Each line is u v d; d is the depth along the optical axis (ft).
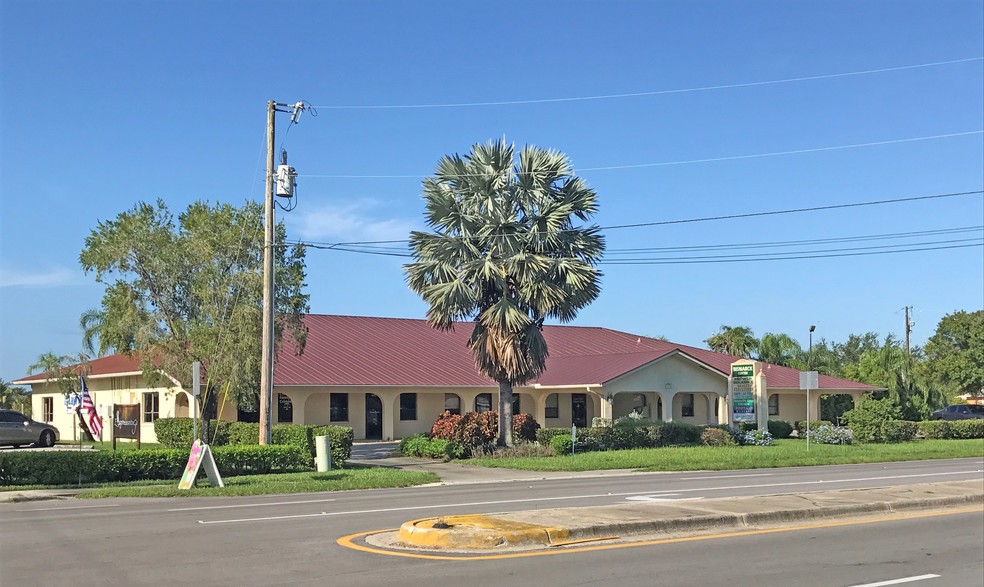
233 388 97.09
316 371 122.93
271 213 82.94
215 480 67.36
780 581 31.63
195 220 104.17
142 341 98.68
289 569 32.68
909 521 46.62
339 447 90.79
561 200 104.68
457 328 161.89
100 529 43.73
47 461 71.15
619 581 30.94
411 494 63.82
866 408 136.26
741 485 69.51
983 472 84.33
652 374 131.64
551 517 42.55
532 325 103.50
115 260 99.81
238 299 100.42
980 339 220.02
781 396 167.94
